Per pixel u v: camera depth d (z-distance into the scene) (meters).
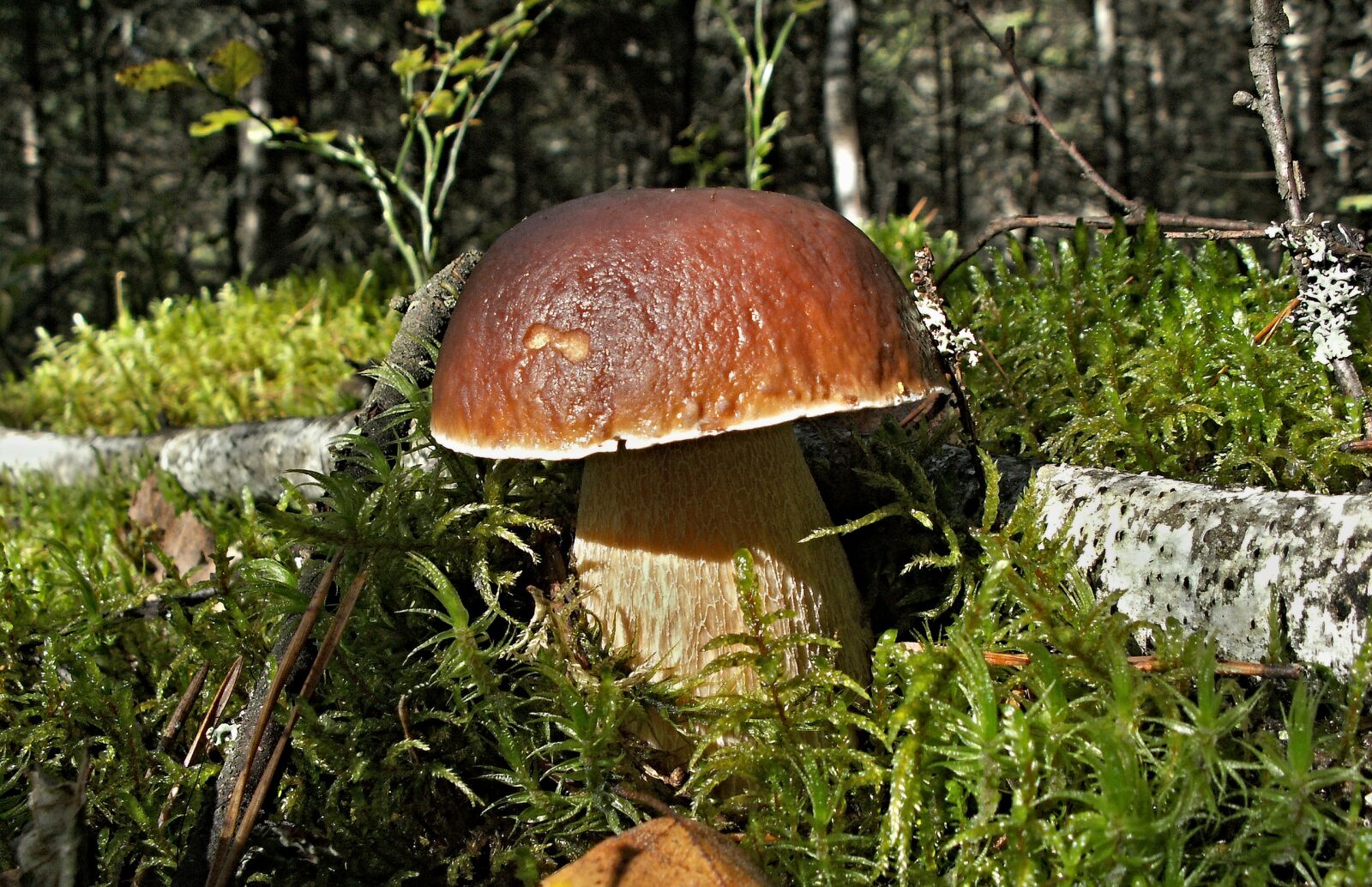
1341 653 0.28
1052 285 0.45
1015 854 0.27
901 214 1.00
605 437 0.30
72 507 0.59
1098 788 0.29
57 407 0.79
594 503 0.34
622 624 0.33
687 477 0.33
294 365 0.73
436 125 1.53
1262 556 0.29
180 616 0.36
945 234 0.78
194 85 0.57
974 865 0.28
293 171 1.69
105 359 0.83
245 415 0.69
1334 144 1.04
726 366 0.30
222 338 0.78
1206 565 0.30
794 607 0.33
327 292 0.88
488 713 0.33
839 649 0.33
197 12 1.96
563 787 0.32
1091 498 0.33
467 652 0.32
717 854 0.27
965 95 3.46
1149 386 0.38
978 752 0.28
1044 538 0.33
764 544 0.33
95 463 0.63
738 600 0.32
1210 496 0.31
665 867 0.27
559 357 0.30
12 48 2.30
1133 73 3.26
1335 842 0.28
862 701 0.33
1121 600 0.32
